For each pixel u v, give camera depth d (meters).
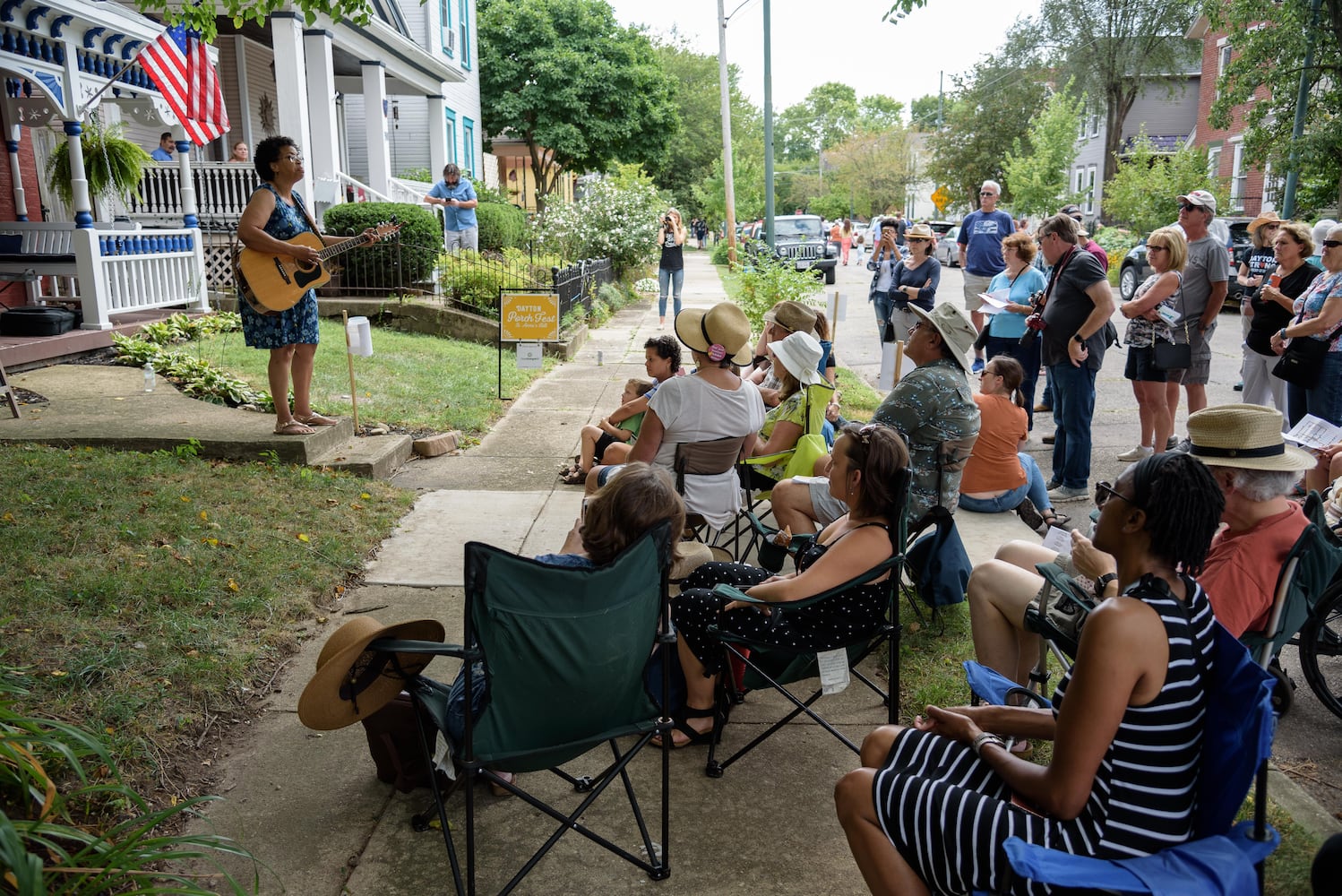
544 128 29.88
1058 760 2.12
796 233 27.58
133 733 3.41
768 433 5.57
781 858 3.07
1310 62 18.61
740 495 5.29
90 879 2.56
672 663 3.61
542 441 8.03
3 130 11.08
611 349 13.14
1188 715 2.07
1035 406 9.45
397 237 12.77
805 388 5.29
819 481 4.67
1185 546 2.14
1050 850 2.09
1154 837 2.09
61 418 6.93
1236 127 31.06
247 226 6.25
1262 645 3.25
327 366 9.50
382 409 8.16
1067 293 6.48
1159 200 24.69
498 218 18.80
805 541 4.21
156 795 3.20
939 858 2.25
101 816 3.01
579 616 2.67
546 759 2.80
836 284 25.97
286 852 3.03
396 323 12.52
